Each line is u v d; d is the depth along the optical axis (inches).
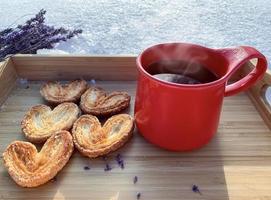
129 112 10.8
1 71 11.2
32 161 8.6
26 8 16.8
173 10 16.8
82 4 17.4
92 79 12.4
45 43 13.1
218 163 9.1
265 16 16.2
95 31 14.9
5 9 16.5
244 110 11.2
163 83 8.3
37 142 9.5
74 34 13.9
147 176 8.7
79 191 8.3
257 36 14.5
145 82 8.8
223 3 17.5
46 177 8.3
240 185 8.5
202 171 8.9
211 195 8.2
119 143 9.3
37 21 14.2
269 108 10.6
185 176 8.7
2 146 9.6
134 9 16.9
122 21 15.8
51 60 12.1
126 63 12.1
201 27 15.3
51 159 8.7
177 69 9.7
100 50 13.5
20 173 8.3
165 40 14.2
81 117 10.0
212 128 9.2
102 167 9.0
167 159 9.2
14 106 11.1
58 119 10.2
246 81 9.5
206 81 9.2
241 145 9.8
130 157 9.3
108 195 8.2
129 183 8.5
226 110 11.1
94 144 9.3
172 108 8.5
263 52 13.2
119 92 11.3
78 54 12.2
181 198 8.2
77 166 9.0
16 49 12.5
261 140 10.0
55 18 15.8
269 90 11.7
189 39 14.2
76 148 9.3
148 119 9.2
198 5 17.3
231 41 14.1
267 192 8.4
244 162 9.2
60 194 8.2
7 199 8.0
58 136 9.3
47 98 11.1
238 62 8.7
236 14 16.4
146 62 9.5
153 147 9.6
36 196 8.1
